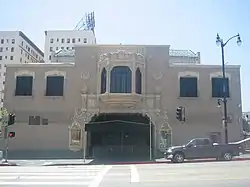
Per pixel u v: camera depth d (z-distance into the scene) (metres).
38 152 36.03
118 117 37.06
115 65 36.09
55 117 36.78
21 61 115.75
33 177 14.48
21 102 37.09
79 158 33.53
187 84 37.47
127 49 37.75
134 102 35.94
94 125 36.69
